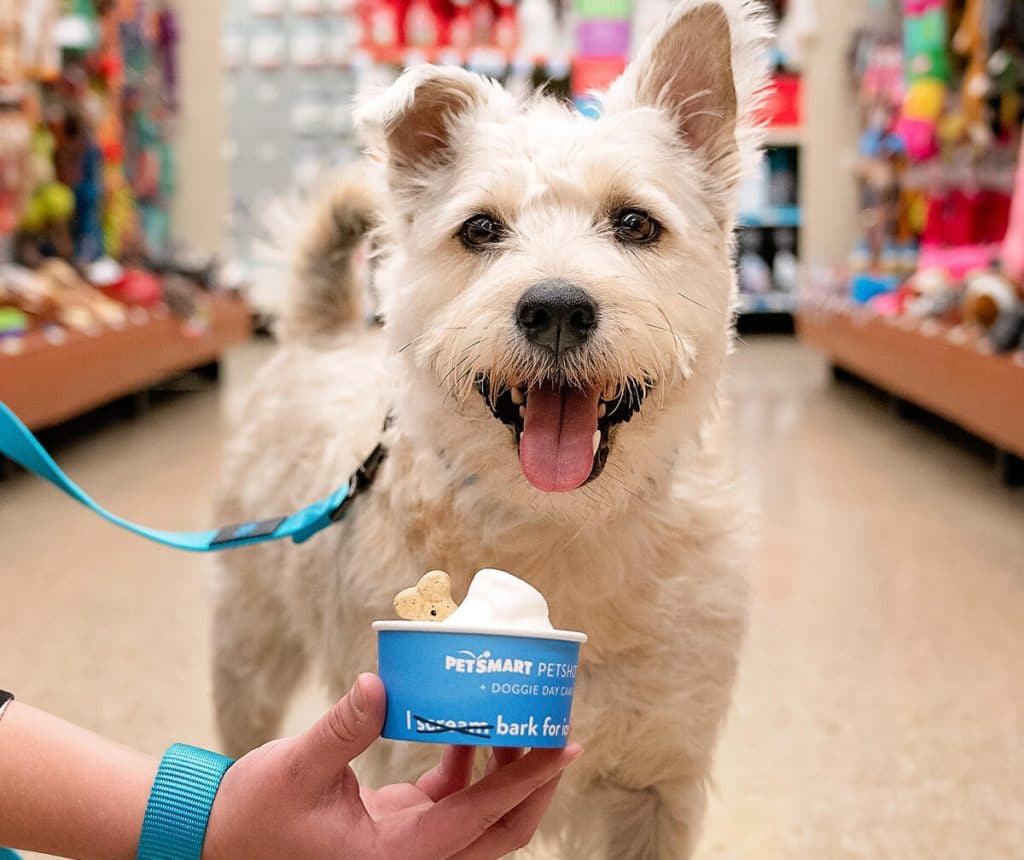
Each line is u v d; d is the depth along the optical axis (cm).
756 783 111
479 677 47
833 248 507
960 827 102
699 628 80
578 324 74
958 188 344
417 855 48
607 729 79
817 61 498
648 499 79
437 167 90
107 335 283
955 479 242
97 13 345
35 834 48
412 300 85
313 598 97
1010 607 161
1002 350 223
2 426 72
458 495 80
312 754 47
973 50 308
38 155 300
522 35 509
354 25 559
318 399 109
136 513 217
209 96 492
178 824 47
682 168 87
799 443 283
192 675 137
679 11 88
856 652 145
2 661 141
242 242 573
